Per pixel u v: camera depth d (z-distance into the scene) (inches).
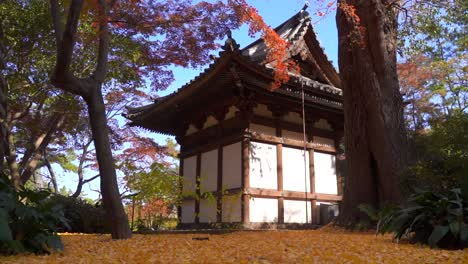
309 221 633.6
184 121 757.3
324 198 660.7
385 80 440.1
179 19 464.8
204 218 648.4
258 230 506.9
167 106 679.7
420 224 248.7
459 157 339.0
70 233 492.1
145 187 434.3
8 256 194.4
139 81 629.9
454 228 216.4
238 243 283.4
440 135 376.2
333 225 450.9
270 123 633.0
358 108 448.5
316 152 681.6
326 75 707.4
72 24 260.5
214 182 650.2
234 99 603.2
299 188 636.1
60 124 766.5
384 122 428.5
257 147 608.4
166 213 621.6
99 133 303.9
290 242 287.7
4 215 191.6
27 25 515.5
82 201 613.0
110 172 307.0
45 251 215.5
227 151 634.8
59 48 269.0
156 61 546.9
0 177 224.5
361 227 406.6
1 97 335.6
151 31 488.1
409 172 389.1
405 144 431.2
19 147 903.7
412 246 240.4
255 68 534.0
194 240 315.3
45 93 634.8
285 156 636.1
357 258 184.7
